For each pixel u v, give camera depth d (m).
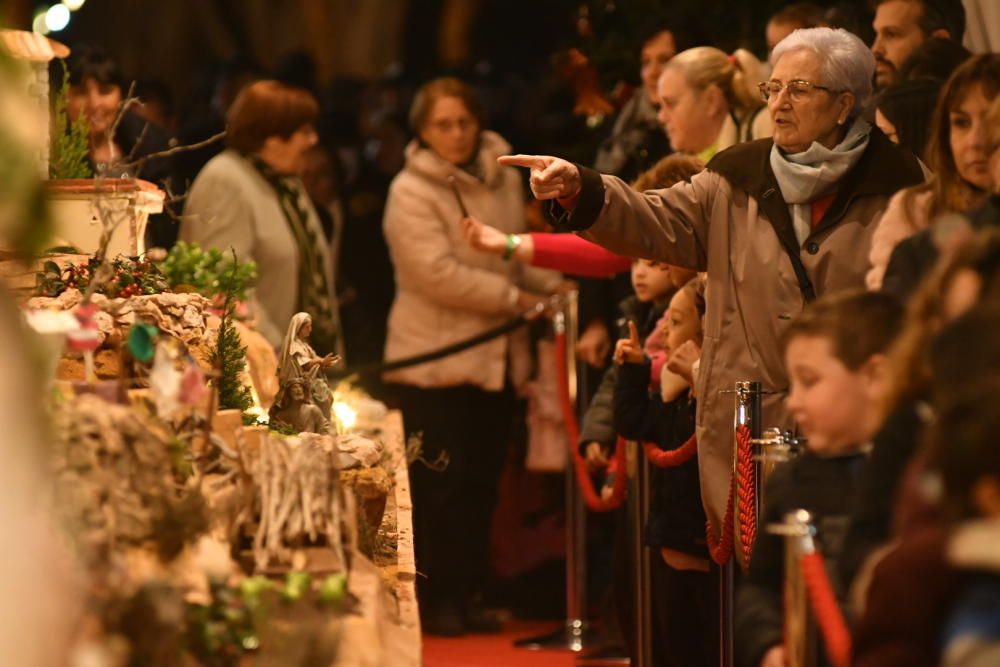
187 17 29.19
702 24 11.81
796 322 5.37
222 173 11.84
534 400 13.02
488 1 24.27
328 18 30.25
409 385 12.71
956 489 3.98
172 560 4.93
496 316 12.83
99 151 11.06
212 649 4.60
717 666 8.27
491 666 11.72
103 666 3.83
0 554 3.62
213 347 7.21
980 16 10.67
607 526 13.70
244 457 5.46
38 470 3.85
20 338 3.95
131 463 4.99
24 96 4.46
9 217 4.32
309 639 4.63
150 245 12.03
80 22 28.47
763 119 9.80
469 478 12.80
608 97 13.74
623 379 8.86
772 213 7.75
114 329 6.61
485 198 12.81
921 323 4.84
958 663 3.82
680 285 9.20
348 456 6.84
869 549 4.88
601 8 13.86
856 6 11.41
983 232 4.84
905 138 8.91
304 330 7.27
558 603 13.57
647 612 9.18
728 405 7.81
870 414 5.27
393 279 15.11
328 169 15.02
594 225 7.80
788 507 5.45
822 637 4.89
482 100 16.81
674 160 9.02
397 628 5.66
